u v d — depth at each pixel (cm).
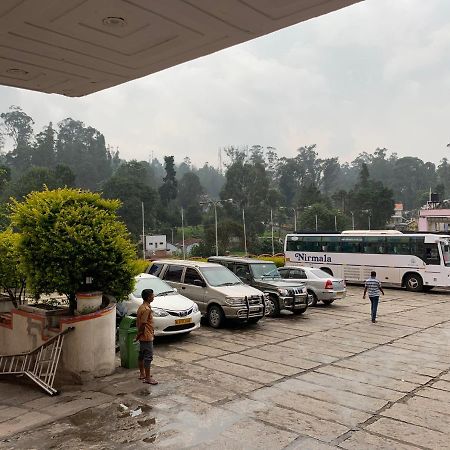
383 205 8731
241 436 567
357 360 945
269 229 9562
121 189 7831
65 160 11406
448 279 2142
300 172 12762
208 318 1262
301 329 1264
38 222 806
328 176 13738
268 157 13750
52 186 7181
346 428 598
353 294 2134
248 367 878
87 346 777
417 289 2236
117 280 848
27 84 746
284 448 536
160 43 583
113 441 550
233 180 9431
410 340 1146
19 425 599
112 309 823
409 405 688
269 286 1455
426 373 856
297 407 670
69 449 530
